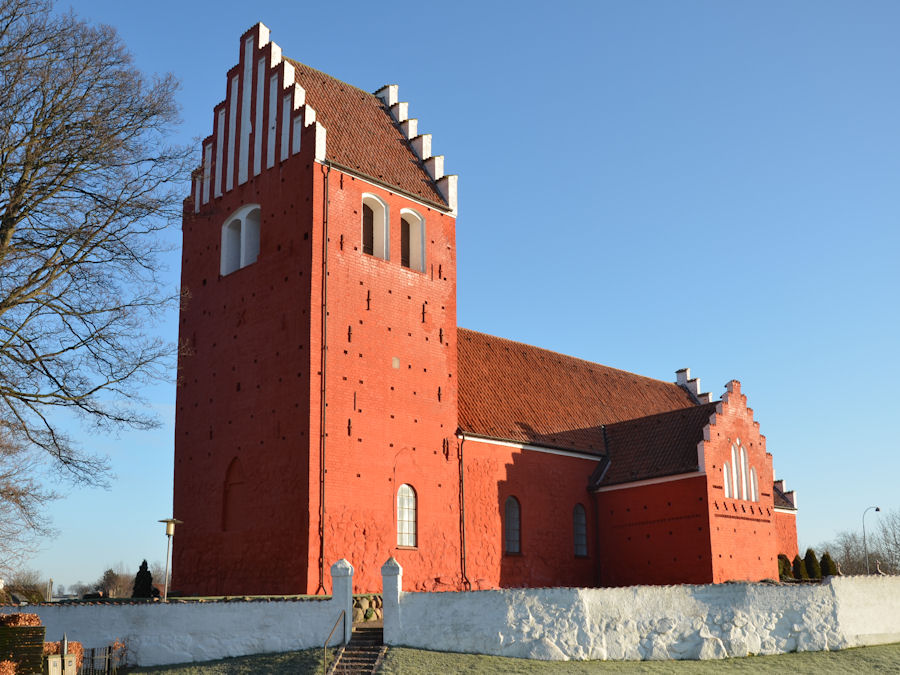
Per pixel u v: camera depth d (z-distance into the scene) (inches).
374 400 1405.0
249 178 1507.1
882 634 1251.8
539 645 1037.8
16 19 1048.8
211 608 1133.7
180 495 1482.5
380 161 1540.4
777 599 1174.3
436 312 1547.7
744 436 1694.1
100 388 1095.0
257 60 1549.0
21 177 1042.7
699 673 1016.9
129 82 1115.3
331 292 1379.2
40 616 1198.9
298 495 1296.8
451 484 1505.9
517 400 1776.6
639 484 1681.8
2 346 1020.5
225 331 1478.8
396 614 1081.4
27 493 1085.1
